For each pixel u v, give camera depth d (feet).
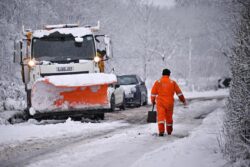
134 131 56.65
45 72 75.31
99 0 181.27
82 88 70.23
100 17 179.63
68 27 82.99
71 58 76.95
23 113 77.10
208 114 81.66
